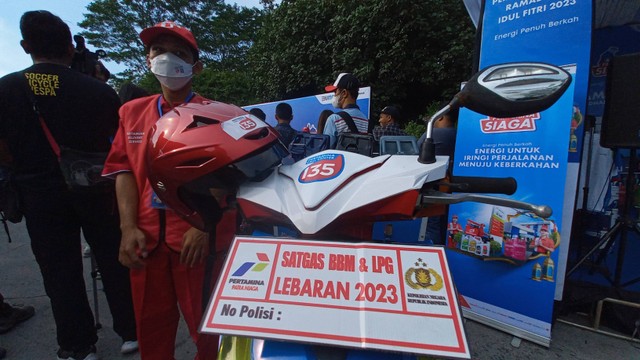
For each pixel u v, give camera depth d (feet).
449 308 2.61
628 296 8.80
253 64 44.57
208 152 3.35
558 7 7.98
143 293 5.12
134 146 5.12
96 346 7.96
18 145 6.31
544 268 7.92
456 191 3.67
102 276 7.34
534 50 8.35
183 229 5.02
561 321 9.00
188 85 5.51
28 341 8.09
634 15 10.88
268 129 3.87
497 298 8.63
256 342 3.02
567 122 7.62
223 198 3.90
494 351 7.81
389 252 2.94
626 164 10.56
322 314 2.65
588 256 9.14
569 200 8.11
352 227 3.68
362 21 28.37
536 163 8.03
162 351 5.42
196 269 5.10
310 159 3.75
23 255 13.62
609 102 8.61
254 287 2.84
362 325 2.56
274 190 3.53
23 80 6.16
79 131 6.51
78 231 7.04
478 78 3.26
